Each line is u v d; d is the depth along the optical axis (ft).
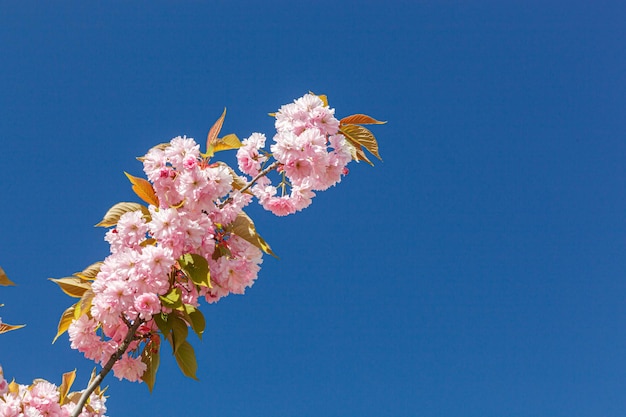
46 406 11.16
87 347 11.78
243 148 13.78
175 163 11.69
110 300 10.85
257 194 13.60
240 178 13.17
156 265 10.94
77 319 11.61
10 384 11.52
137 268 11.00
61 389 11.83
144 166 11.80
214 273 11.92
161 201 11.79
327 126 12.99
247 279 12.41
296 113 12.96
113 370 11.77
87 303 11.39
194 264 11.39
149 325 11.96
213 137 12.75
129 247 11.62
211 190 11.50
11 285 8.32
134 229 11.69
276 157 12.57
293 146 12.46
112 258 11.32
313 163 12.62
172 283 11.60
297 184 13.57
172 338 11.23
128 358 11.76
